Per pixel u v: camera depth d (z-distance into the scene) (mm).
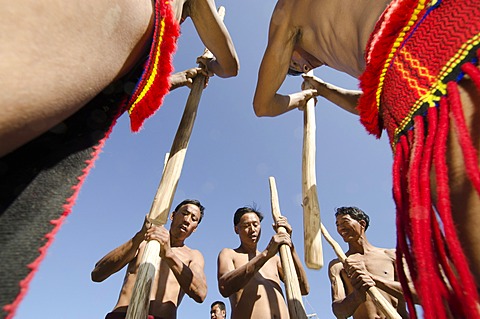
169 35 877
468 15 743
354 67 1427
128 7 677
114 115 776
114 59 660
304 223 2336
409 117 851
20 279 478
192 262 4793
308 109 2779
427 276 676
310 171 2527
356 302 4250
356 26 1328
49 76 470
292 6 1894
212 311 8516
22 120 437
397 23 915
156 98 950
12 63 415
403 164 856
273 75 2047
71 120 688
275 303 4418
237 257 4879
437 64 790
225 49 2113
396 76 905
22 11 440
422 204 718
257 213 5379
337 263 5312
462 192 721
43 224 543
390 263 4867
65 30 501
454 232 653
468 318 612
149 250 2422
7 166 557
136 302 2164
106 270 4188
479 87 662
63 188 604
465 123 685
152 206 2248
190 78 2949
